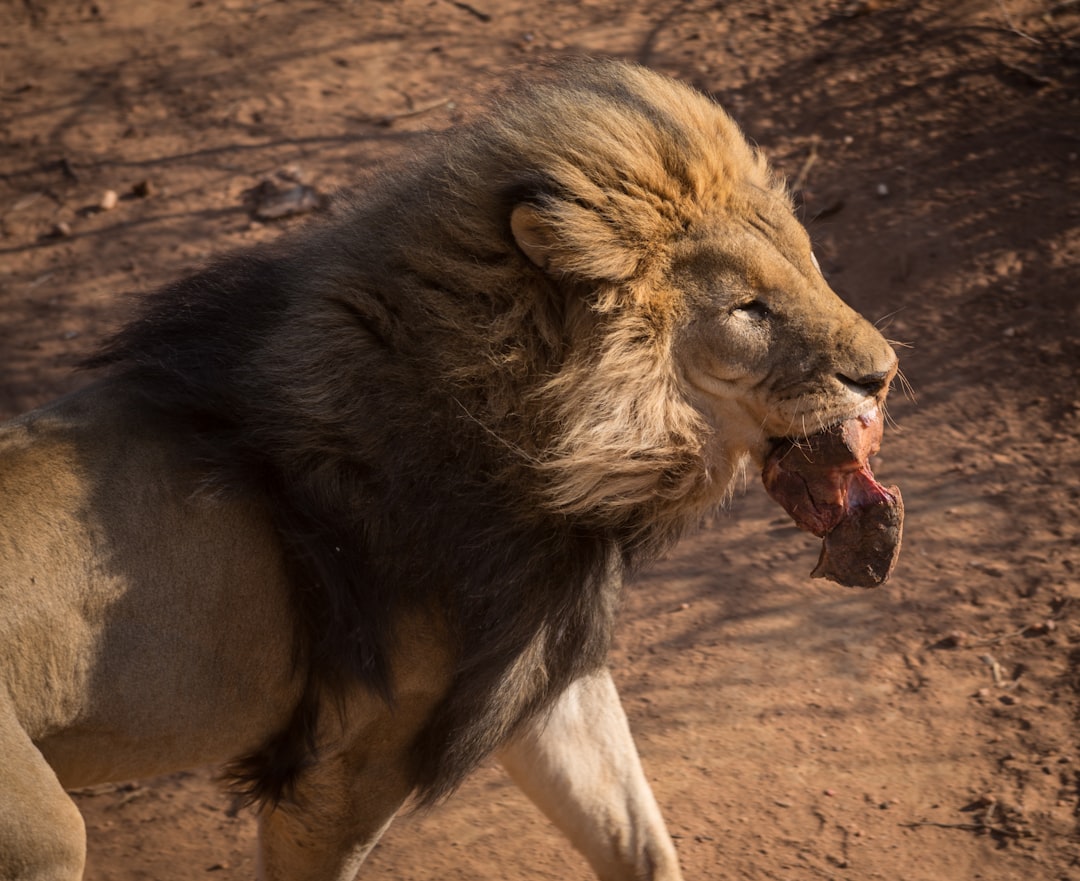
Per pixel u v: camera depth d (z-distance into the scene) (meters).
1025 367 12.17
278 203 15.08
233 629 6.32
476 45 17.33
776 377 6.41
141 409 6.43
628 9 17.75
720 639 10.28
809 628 10.27
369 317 6.24
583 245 6.07
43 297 14.49
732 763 9.20
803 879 8.25
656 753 9.36
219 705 6.42
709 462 6.60
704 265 6.38
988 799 8.66
